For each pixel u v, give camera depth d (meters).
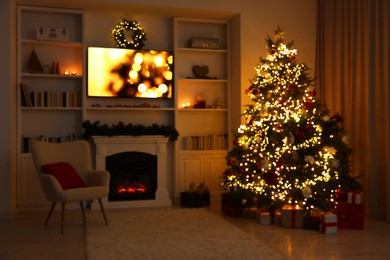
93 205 5.58
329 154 4.60
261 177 4.70
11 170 5.02
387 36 4.63
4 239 4.02
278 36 5.21
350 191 4.62
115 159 5.77
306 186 4.43
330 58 5.73
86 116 5.88
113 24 6.05
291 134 4.55
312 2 6.19
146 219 4.83
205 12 5.91
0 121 5.00
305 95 4.92
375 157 4.84
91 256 3.38
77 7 5.66
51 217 5.05
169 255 3.41
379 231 4.28
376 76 4.82
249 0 5.95
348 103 5.36
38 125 5.80
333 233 4.19
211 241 3.84
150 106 6.05
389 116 4.59
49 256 3.47
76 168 4.91
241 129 5.07
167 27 6.27
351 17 5.26
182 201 5.75
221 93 6.43
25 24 5.74
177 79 6.12
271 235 4.14
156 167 5.91
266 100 4.91
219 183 6.19
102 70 5.84
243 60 5.91
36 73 5.61
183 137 6.32
